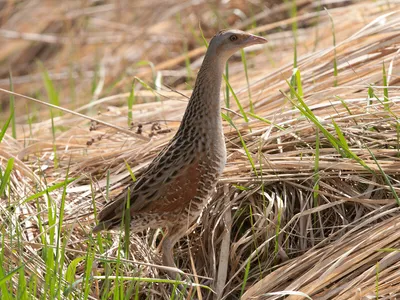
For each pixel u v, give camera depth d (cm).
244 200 1019
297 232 986
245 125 1123
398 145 1016
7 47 2284
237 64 1756
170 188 918
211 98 928
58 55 2273
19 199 1020
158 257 988
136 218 927
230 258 965
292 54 1584
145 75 1831
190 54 1733
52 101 1789
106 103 1738
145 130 1280
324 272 880
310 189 990
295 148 1079
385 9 1543
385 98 1083
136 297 863
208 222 1009
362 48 1284
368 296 853
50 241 934
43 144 1240
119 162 1152
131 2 2259
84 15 2219
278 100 1232
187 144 926
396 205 973
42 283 889
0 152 1160
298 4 1956
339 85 1233
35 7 2320
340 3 1842
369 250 888
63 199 909
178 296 891
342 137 985
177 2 2211
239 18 2069
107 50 2197
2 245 884
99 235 938
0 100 2198
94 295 911
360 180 991
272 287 900
